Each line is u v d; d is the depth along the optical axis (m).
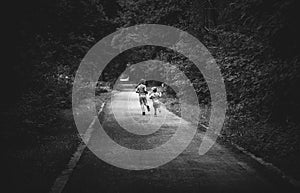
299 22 12.83
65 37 22.62
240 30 19.39
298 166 9.53
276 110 14.29
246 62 18.42
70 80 25.19
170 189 8.12
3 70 13.30
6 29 13.35
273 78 13.59
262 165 9.88
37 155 10.59
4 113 11.82
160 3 42.44
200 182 8.67
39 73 14.82
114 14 43.00
